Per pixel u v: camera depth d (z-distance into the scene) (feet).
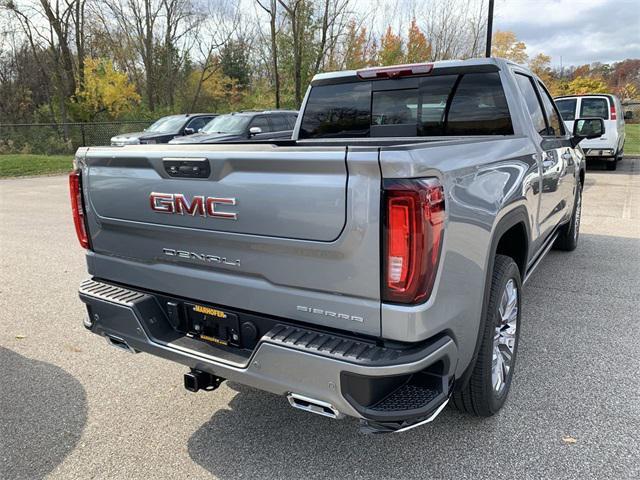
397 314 6.38
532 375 10.88
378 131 14.02
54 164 66.18
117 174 8.78
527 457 8.30
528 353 11.91
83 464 8.50
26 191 44.68
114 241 9.28
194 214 7.85
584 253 20.59
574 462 8.13
